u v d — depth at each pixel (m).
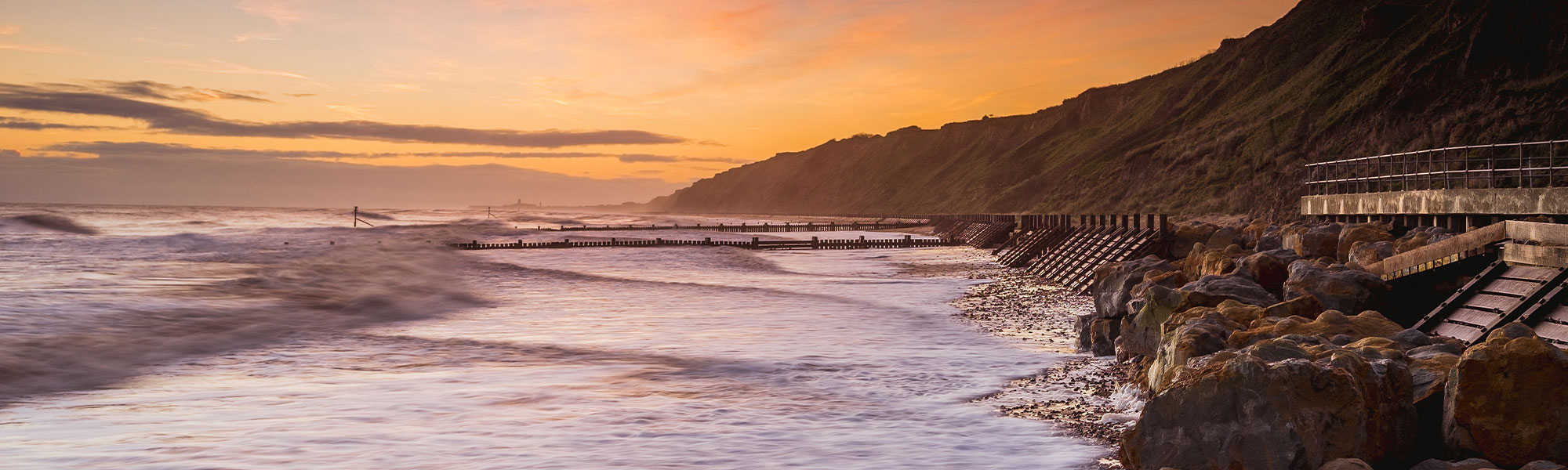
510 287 29.14
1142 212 73.44
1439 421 7.48
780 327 18.75
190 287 26.62
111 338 16.62
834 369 13.79
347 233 78.56
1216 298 13.39
